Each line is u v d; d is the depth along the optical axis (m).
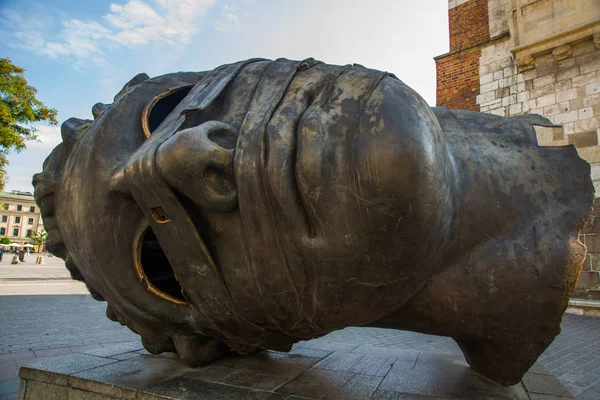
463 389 1.75
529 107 8.45
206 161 1.29
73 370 1.95
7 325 4.74
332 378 1.87
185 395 1.62
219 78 1.69
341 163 1.22
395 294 1.41
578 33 7.71
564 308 1.53
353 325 1.54
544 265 1.51
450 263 1.54
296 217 1.27
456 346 3.94
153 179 1.35
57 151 2.05
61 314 5.70
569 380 3.13
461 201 1.52
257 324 1.60
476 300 1.54
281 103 1.41
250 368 2.01
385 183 1.17
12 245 56.06
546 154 1.67
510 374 1.72
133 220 1.62
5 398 2.44
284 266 1.37
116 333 4.50
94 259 1.65
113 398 1.73
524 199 1.58
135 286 1.66
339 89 1.34
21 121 12.92
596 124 7.54
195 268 1.50
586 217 1.55
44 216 2.06
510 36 8.85
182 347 1.93
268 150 1.27
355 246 1.25
